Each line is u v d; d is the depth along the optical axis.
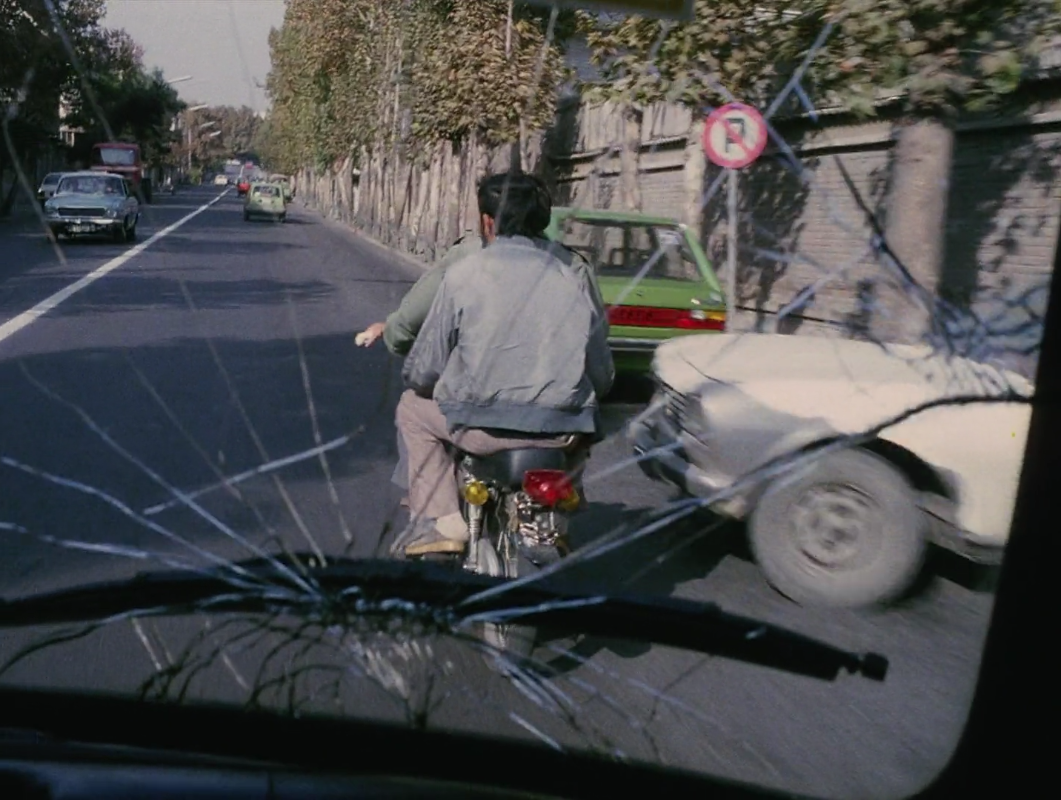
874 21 6.86
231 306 13.12
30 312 12.71
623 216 8.94
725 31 7.73
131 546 4.79
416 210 17.89
